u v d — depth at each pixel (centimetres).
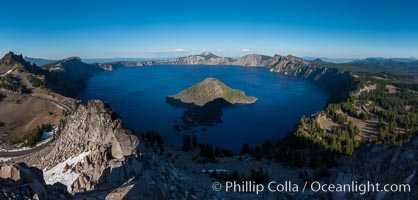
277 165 12875
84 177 6069
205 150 14375
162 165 6850
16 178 3344
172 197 5038
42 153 12050
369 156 6303
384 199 4206
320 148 16200
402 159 4747
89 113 8875
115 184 5156
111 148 6869
